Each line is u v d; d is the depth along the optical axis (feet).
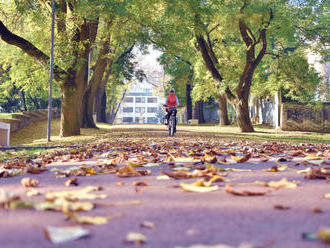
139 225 7.70
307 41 79.15
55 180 14.87
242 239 6.70
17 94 162.81
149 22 59.88
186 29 62.28
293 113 93.04
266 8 67.41
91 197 10.55
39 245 6.45
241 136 61.41
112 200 10.36
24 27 67.15
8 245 6.48
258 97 123.24
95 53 111.04
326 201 10.04
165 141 42.98
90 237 6.87
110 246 6.36
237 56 87.86
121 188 12.46
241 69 87.40
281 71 82.43
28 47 55.31
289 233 7.07
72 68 58.95
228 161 20.74
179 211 8.95
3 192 10.29
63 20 57.93
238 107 77.92
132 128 92.79
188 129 91.76
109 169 17.46
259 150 29.35
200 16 62.08
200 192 11.39
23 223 7.94
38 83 74.38
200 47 80.43
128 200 10.34
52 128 90.12
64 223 7.87
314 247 6.23
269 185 12.55
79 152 29.66
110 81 136.46
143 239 6.56
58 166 20.66
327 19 77.15
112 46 80.89
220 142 42.50
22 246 6.41
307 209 9.11
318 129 92.84
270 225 7.67
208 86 104.27
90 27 67.26
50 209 9.02
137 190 11.60
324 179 13.98
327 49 78.07
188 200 10.23
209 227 7.54
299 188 12.07
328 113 93.04
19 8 51.13
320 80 83.25
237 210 9.01
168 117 55.62
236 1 68.28
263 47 75.92
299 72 80.74
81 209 9.02
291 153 26.76
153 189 12.09
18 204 9.23
